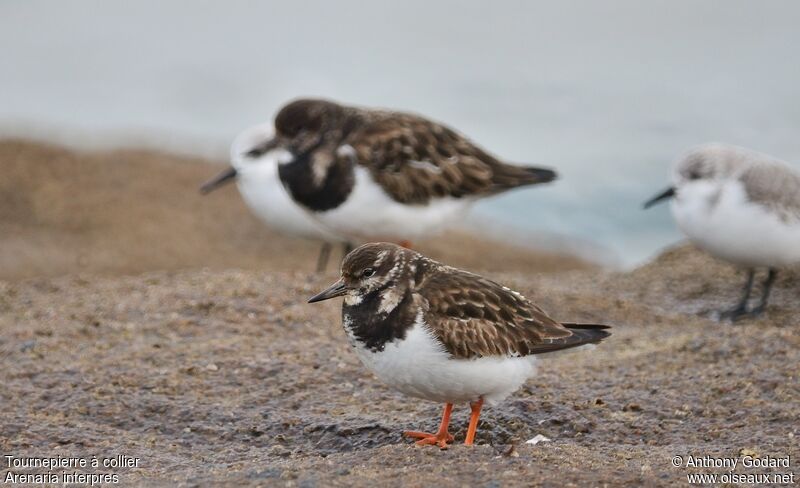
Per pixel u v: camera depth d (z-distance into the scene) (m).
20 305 14.73
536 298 15.66
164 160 25.09
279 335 13.16
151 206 22.55
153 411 10.79
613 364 12.27
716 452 9.33
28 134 25.67
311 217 15.53
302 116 14.94
